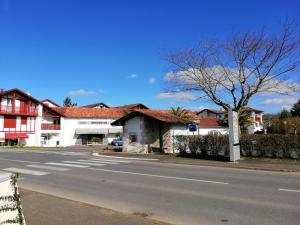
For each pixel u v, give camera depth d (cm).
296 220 676
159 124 2628
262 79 2481
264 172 1465
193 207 796
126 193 976
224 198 891
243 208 779
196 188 1046
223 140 2109
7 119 5141
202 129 5612
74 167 1647
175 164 1828
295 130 4759
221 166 1700
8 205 444
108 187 1078
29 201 816
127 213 751
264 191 989
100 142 6244
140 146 2684
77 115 6038
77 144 6016
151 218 709
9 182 450
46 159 2109
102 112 6331
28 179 1259
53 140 5781
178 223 670
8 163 1841
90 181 1202
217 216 714
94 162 1914
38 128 5531
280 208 776
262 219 685
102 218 663
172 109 5316
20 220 457
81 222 636
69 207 754
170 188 1049
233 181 1188
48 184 1144
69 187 1084
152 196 929
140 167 1656
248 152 2023
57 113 5844
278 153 1919
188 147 2303
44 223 630
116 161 1997
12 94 5181
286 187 1059
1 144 5019
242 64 2519
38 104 5578
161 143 2617
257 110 8231
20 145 5147
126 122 2814
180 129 2750
